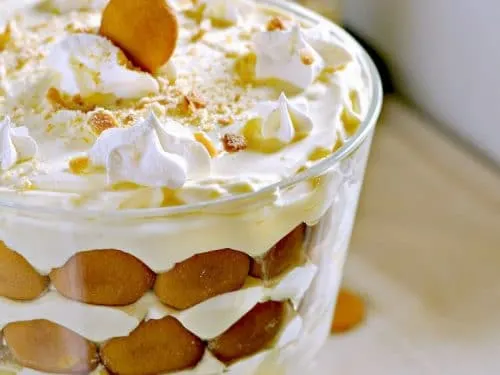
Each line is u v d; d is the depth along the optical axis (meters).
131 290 0.44
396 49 0.81
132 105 0.51
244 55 0.55
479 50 0.72
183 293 0.44
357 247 0.70
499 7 0.69
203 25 0.59
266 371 0.49
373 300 0.66
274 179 0.46
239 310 0.46
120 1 0.52
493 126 0.74
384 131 0.80
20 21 0.60
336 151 0.46
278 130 0.48
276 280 0.46
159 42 0.52
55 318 0.45
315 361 0.61
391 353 0.62
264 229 0.44
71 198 0.44
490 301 0.66
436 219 0.72
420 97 0.81
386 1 0.79
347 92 0.52
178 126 0.49
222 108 0.51
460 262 0.69
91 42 0.51
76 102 0.51
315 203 0.45
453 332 0.64
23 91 0.52
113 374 0.46
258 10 0.61
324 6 0.85
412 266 0.68
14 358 0.46
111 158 0.44
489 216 0.72
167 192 0.44
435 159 0.77
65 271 0.43
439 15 0.75
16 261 0.43
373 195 0.74
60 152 0.47
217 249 0.44
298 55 0.52
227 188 0.45
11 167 0.46
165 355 0.46
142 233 0.42
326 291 0.51
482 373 0.61
